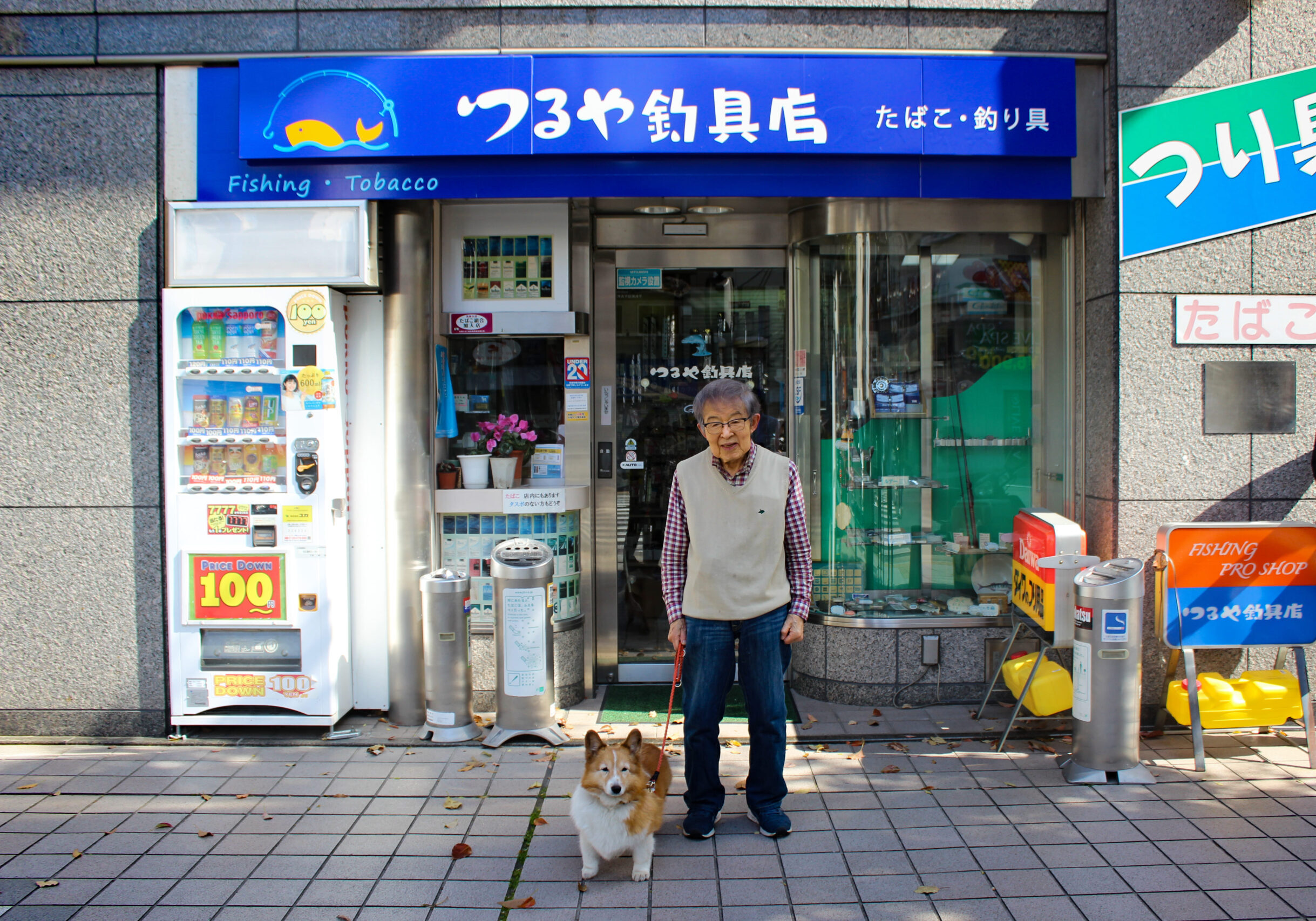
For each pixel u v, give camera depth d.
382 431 4.65
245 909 2.92
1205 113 4.41
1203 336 4.43
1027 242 4.95
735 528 3.28
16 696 4.51
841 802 3.66
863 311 4.92
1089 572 3.94
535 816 3.57
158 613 4.48
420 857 3.25
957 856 3.22
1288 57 4.43
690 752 3.37
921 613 4.89
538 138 4.33
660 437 5.30
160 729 4.48
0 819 3.57
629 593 5.34
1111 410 4.48
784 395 5.27
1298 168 4.44
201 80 4.44
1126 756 3.83
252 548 4.37
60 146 4.45
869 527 5.02
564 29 4.43
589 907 2.92
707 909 2.90
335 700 4.43
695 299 5.26
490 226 4.80
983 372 4.99
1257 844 3.28
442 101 4.33
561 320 4.80
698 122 4.34
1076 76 4.49
